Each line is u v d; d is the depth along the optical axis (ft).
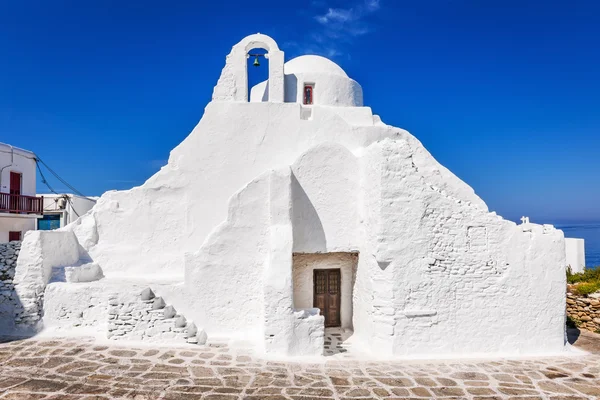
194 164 39.01
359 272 35.91
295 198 35.12
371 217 33.09
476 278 32.32
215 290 33.58
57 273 34.24
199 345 30.68
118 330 30.58
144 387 22.59
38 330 31.83
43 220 70.79
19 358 26.45
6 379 22.98
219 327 33.42
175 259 38.40
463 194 40.70
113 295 30.68
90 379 23.36
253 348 30.60
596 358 31.76
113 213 38.96
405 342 31.17
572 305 42.24
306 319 30.45
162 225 38.86
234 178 39.01
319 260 37.83
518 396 23.66
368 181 33.96
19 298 31.83
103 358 26.91
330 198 35.76
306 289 37.52
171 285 33.24
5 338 30.58
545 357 31.71
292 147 39.63
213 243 33.76
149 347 29.60
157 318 30.86
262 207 34.47
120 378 23.71
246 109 39.55
